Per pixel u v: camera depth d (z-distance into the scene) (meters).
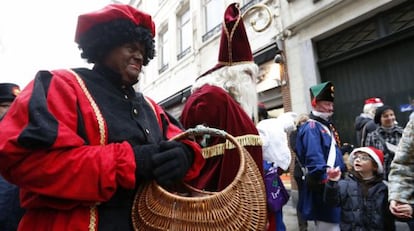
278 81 7.04
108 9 1.01
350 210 2.41
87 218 0.84
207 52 9.98
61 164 0.77
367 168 2.36
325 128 2.80
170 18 12.83
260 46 7.56
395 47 5.30
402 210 1.72
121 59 1.04
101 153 0.83
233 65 2.02
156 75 14.09
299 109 6.43
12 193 1.54
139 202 0.91
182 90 11.21
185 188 1.09
